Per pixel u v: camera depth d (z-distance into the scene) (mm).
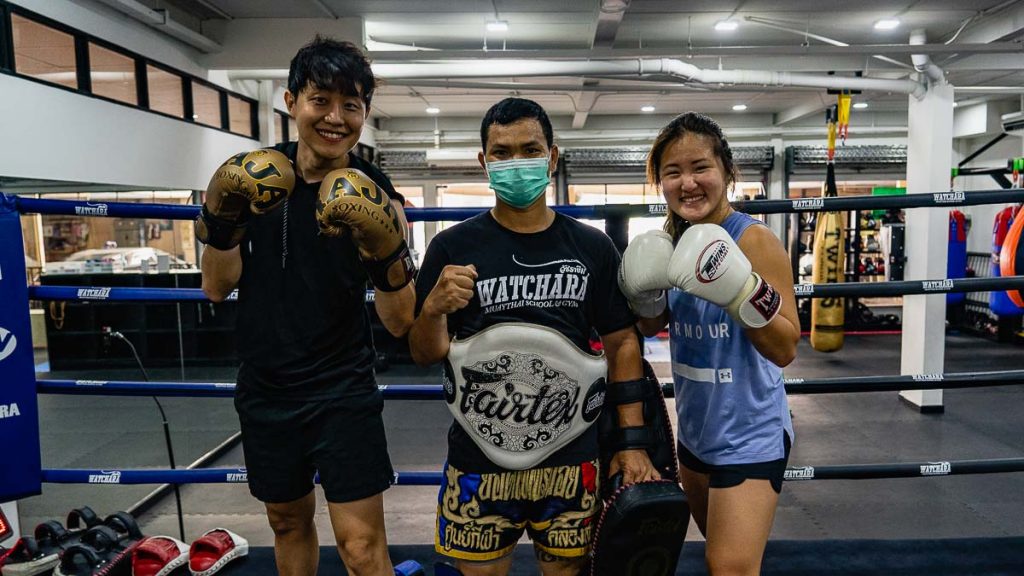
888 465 1826
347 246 1265
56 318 4914
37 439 1794
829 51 4676
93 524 2197
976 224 9109
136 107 4578
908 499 3398
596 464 1279
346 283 1275
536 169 1147
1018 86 6914
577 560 1282
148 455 3992
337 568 1902
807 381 1812
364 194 1071
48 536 2178
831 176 5473
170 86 5078
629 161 9758
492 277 1201
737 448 1291
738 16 5168
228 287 1324
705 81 5289
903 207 1733
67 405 4969
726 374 1306
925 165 4996
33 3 3646
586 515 1262
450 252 1243
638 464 1252
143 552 1922
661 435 1302
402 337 1262
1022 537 2033
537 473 1238
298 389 1297
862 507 3314
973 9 4961
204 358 4887
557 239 1231
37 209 1733
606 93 7824
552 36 5805
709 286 1119
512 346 1175
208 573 1877
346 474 1301
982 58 5461
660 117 10148
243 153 1138
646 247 1227
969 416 4938
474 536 1259
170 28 4742
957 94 8242
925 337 5020
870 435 4500
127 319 4926
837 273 5602
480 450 1242
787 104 9031
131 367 4914
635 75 5152
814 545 1998
